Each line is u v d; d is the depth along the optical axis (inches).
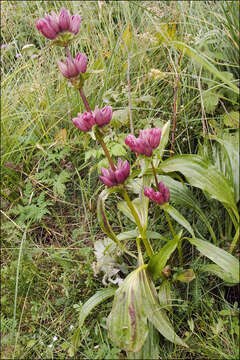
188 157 22.5
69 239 28.2
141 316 20.2
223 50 34.5
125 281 21.5
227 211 25.1
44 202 28.3
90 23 39.1
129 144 19.2
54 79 34.9
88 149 30.9
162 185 20.7
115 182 20.0
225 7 36.4
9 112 33.2
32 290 25.1
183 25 36.5
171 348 21.2
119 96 32.9
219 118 30.4
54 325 23.5
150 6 38.1
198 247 21.3
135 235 24.1
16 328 23.6
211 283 23.6
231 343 20.3
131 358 20.1
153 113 32.4
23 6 44.9
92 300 22.7
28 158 31.8
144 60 34.9
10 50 39.5
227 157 24.6
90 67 34.3
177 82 28.6
